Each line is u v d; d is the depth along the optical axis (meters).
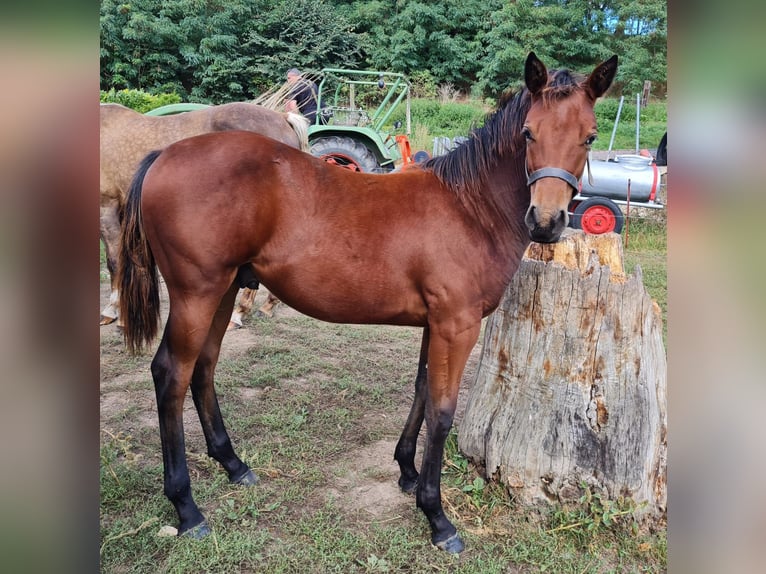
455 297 2.11
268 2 18.38
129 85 17.47
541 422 2.44
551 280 2.42
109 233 4.46
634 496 2.31
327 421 3.19
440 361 2.17
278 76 17.09
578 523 2.31
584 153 1.95
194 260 2.02
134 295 2.19
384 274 2.12
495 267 2.15
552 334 2.44
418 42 18.98
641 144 14.68
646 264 6.55
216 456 2.52
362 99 16.86
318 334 4.68
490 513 2.41
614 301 2.36
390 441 3.02
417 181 2.21
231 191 2.03
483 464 2.66
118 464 2.67
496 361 2.67
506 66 18.28
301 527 2.27
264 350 4.21
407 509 2.44
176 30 17.23
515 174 2.11
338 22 18.34
